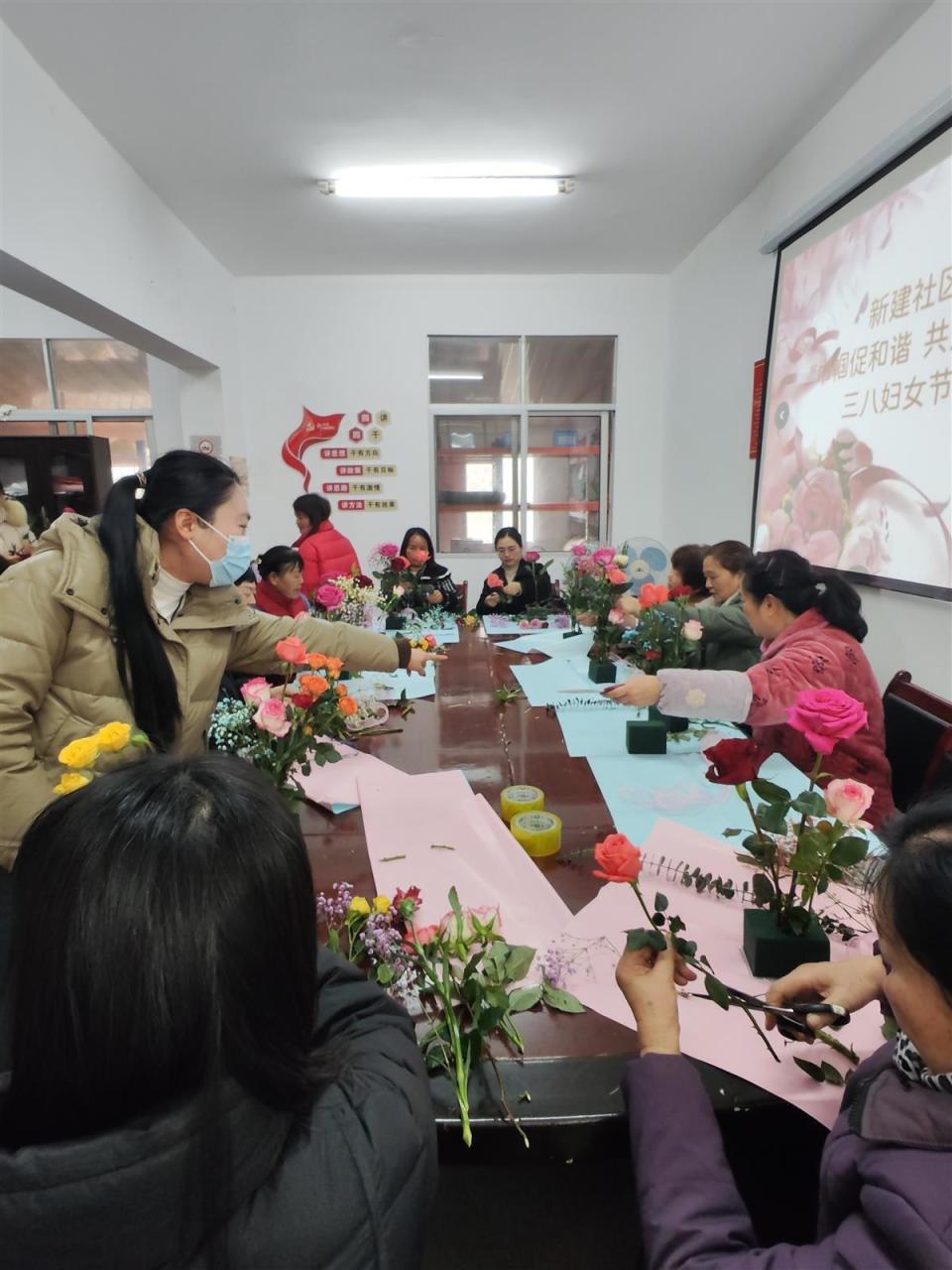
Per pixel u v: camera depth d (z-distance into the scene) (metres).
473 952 0.81
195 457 1.15
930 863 0.44
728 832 0.89
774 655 1.47
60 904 0.38
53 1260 0.36
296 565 2.54
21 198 2.14
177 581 1.18
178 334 3.54
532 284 4.61
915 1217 0.40
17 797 0.95
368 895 0.97
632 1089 0.59
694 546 2.57
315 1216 0.39
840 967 0.71
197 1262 0.37
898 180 2.23
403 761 1.47
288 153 2.88
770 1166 0.77
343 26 2.11
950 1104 0.46
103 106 2.49
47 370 4.99
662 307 4.66
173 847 0.39
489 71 2.36
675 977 0.69
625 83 2.45
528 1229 1.05
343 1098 0.45
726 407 3.74
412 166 3.02
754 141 2.86
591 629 2.62
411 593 3.29
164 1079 0.38
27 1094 0.39
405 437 4.78
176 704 1.12
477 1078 0.68
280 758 1.08
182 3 2.00
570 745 1.54
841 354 2.58
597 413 4.87
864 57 2.31
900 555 2.28
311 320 4.61
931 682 2.19
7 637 0.97
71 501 4.56
